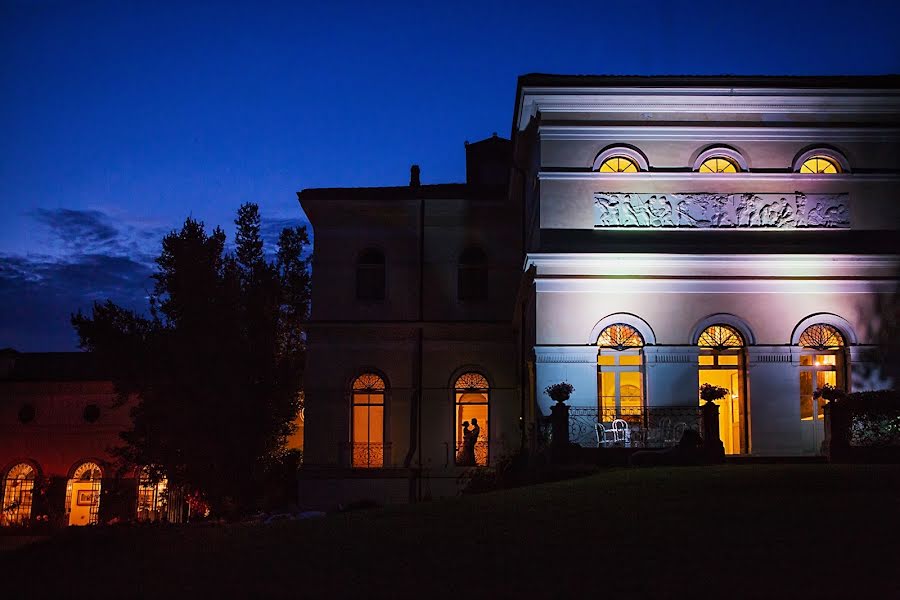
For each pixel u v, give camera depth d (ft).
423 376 110.42
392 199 113.70
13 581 42.70
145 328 111.34
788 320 86.07
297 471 108.99
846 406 74.79
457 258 113.19
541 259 85.05
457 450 108.99
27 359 147.43
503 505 52.90
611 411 84.17
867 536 41.09
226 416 105.09
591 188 88.12
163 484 128.77
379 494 106.63
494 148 125.90
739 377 86.48
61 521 133.90
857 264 87.04
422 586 37.22
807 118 90.22
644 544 41.68
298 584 38.63
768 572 36.65
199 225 116.67
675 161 88.99
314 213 114.01
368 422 110.01
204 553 46.11
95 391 137.59
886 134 90.17
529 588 36.17
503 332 111.45
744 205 88.33
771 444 84.17
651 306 85.56
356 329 111.04
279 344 116.06
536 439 81.66
